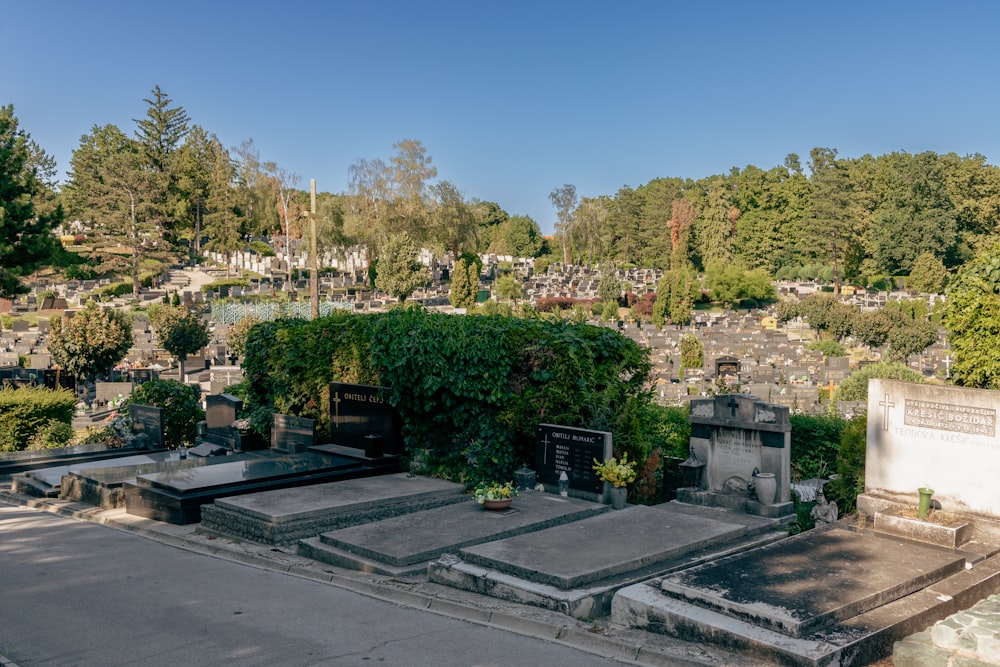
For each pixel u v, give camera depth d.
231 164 104.06
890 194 122.00
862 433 14.06
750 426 13.83
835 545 10.95
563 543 11.18
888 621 8.50
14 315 61.31
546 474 14.99
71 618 9.19
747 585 9.16
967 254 117.94
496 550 10.77
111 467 16.70
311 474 15.38
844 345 67.19
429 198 95.69
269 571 11.26
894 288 111.94
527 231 163.25
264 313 60.28
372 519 13.52
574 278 103.94
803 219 121.06
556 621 9.00
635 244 133.62
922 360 55.28
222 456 17.67
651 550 10.86
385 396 16.52
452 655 8.15
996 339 14.21
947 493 12.23
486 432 15.60
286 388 19.19
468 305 75.69
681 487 15.17
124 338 36.78
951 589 9.54
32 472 17.69
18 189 39.16
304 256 95.81
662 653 8.12
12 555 12.09
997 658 7.55
